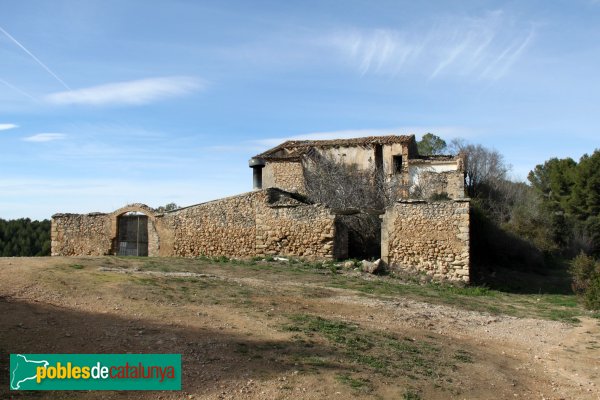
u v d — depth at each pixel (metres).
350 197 31.33
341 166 35.31
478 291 19.53
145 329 9.53
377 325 11.99
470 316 14.62
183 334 9.44
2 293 11.30
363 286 17.83
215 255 24.34
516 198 43.28
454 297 17.78
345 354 9.27
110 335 9.02
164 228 25.30
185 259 22.75
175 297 12.34
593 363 11.05
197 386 7.36
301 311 12.42
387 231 21.73
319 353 9.13
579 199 47.53
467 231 20.64
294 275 19.27
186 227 24.94
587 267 20.23
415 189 33.81
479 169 44.56
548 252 34.28
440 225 21.02
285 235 23.22
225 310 11.58
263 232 23.59
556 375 10.12
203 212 24.70
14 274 13.16
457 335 12.30
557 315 16.03
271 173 35.28
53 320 9.54
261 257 23.25
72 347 8.37
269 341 9.53
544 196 56.94
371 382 8.09
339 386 7.75
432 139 59.00
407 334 11.52
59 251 27.05
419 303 15.62
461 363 9.86
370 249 25.28
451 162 34.62
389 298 15.83
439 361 9.75
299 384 7.68
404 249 21.45
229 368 8.07
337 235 23.06
